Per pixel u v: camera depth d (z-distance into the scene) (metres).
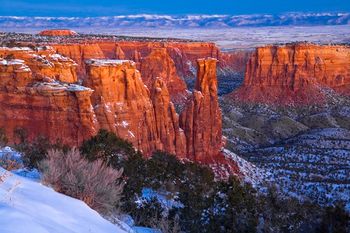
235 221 16.47
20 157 16.48
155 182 22.58
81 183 11.38
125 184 16.64
